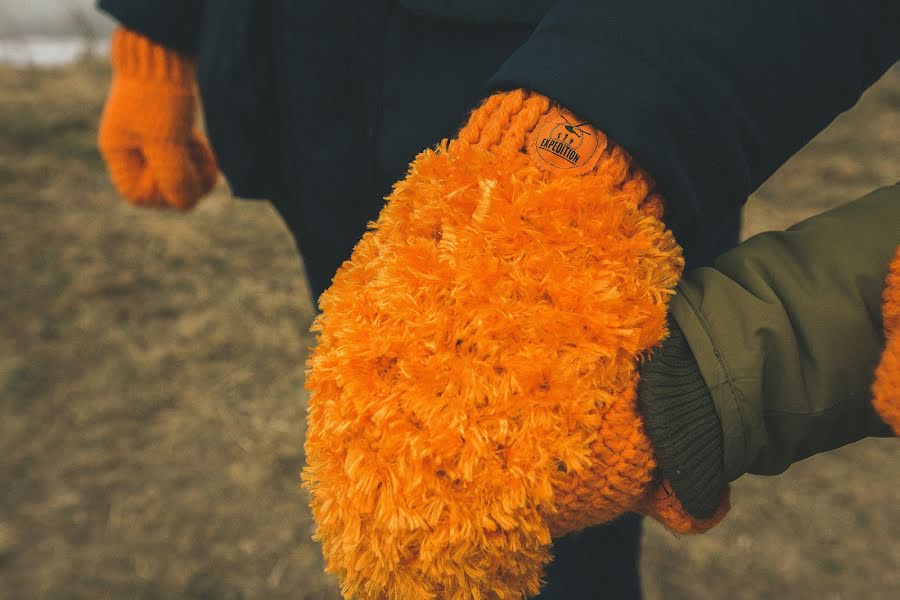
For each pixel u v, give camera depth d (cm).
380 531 57
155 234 269
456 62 83
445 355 57
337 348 59
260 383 208
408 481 56
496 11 78
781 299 60
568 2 62
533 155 60
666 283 60
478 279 57
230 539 166
